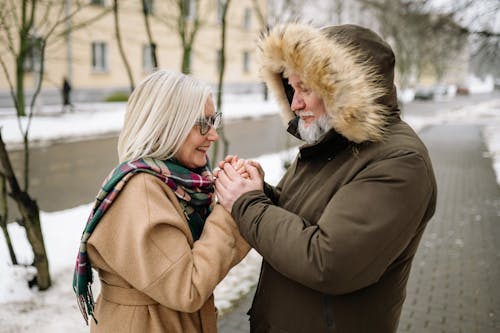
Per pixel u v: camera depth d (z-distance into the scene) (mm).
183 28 5598
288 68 1402
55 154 10219
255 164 1583
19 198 3184
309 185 1479
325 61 1279
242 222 1389
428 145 13234
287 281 1482
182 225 1348
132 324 1382
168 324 1426
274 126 17031
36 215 3281
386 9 16703
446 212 6133
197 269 1321
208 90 1478
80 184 7547
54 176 8086
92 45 20453
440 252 4609
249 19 27688
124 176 1337
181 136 1427
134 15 20953
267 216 1347
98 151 10797
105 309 1427
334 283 1221
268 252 1321
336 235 1204
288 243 1279
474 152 11906
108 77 21438
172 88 1417
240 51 28031
